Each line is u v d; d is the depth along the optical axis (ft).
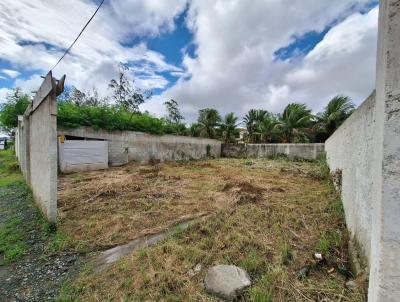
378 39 3.68
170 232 10.03
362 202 6.84
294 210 12.30
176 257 7.63
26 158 18.56
